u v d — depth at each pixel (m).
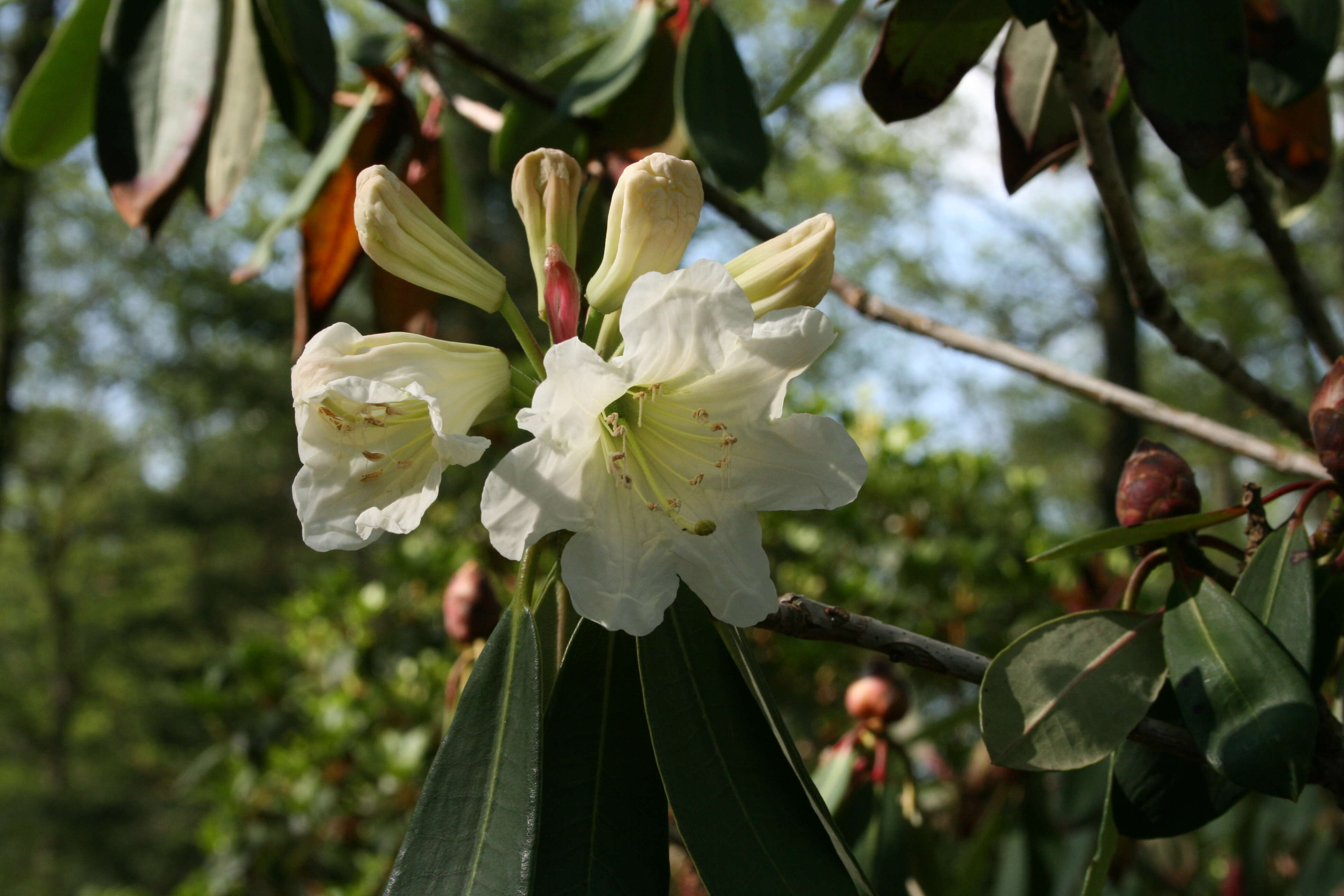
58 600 4.94
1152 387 4.61
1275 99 0.60
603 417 0.42
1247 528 0.47
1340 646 0.56
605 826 0.42
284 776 1.23
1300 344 3.75
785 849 0.41
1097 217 2.18
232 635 5.48
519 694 0.41
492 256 3.55
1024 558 1.25
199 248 4.48
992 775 0.87
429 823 0.40
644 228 0.43
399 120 0.79
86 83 0.79
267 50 0.75
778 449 0.42
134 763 5.05
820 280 0.43
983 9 0.52
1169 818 0.46
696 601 0.44
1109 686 0.44
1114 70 0.57
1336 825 0.88
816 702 1.17
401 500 0.40
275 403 4.98
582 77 0.70
